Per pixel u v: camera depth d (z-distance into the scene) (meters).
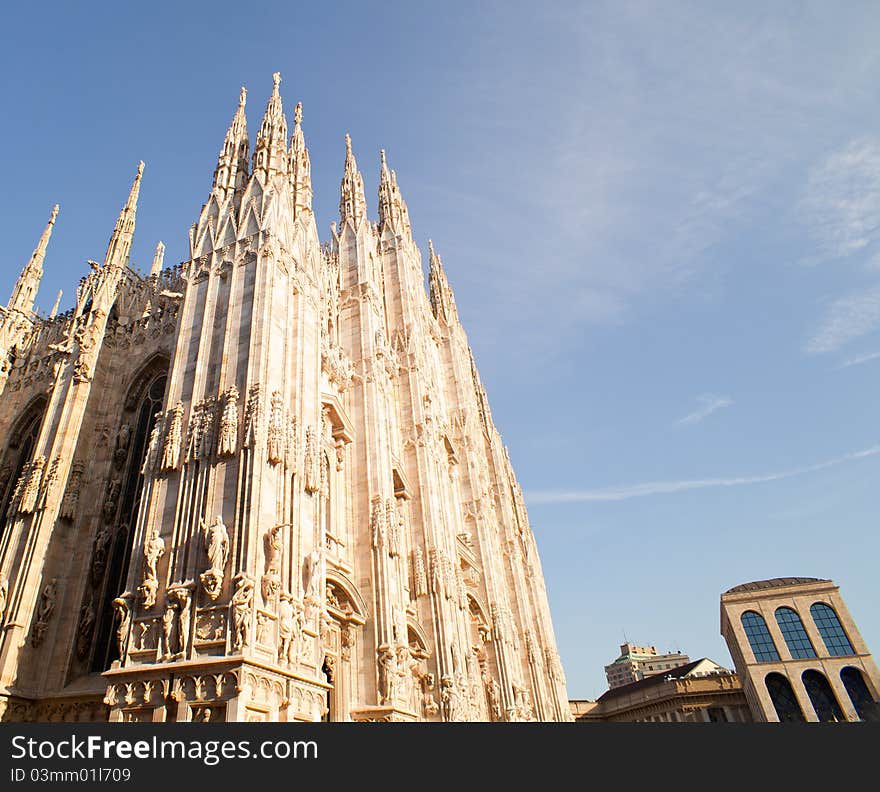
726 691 80.38
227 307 24.08
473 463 51.75
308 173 32.12
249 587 17.38
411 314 46.56
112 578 24.48
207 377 22.72
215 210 28.45
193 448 20.81
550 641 58.38
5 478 30.08
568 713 55.06
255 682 16.48
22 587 22.58
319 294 28.55
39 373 33.31
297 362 24.11
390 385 39.38
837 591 77.19
